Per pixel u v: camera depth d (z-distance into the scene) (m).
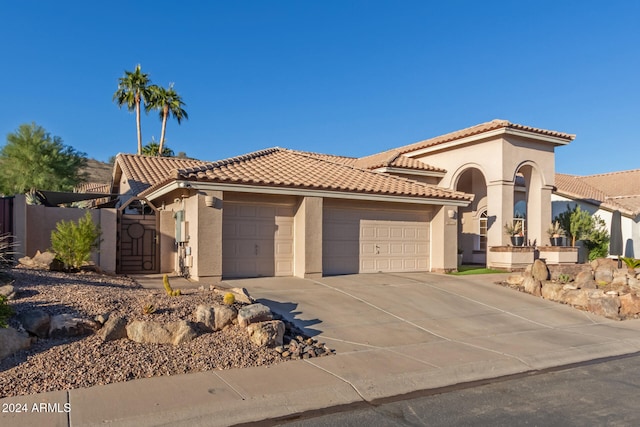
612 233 24.64
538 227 22.34
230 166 16.45
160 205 19.39
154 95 48.19
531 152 22.08
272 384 7.05
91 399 6.22
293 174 17.05
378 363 8.32
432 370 8.03
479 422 6.00
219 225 14.60
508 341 10.27
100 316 8.30
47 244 15.88
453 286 15.70
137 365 7.35
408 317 11.74
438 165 24.09
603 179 34.31
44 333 7.79
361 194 16.91
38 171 32.22
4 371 6.73
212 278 14.40
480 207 26.75
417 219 19.06
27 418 5.61
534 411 6.42
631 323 12.73
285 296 12.79
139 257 16.92
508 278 16.84
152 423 5.72
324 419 6.08
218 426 5.86
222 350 8.18
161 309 9.03
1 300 7.79
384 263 18.19
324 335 9.87
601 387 7.53
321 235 16.11
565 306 14.20
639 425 5.94
